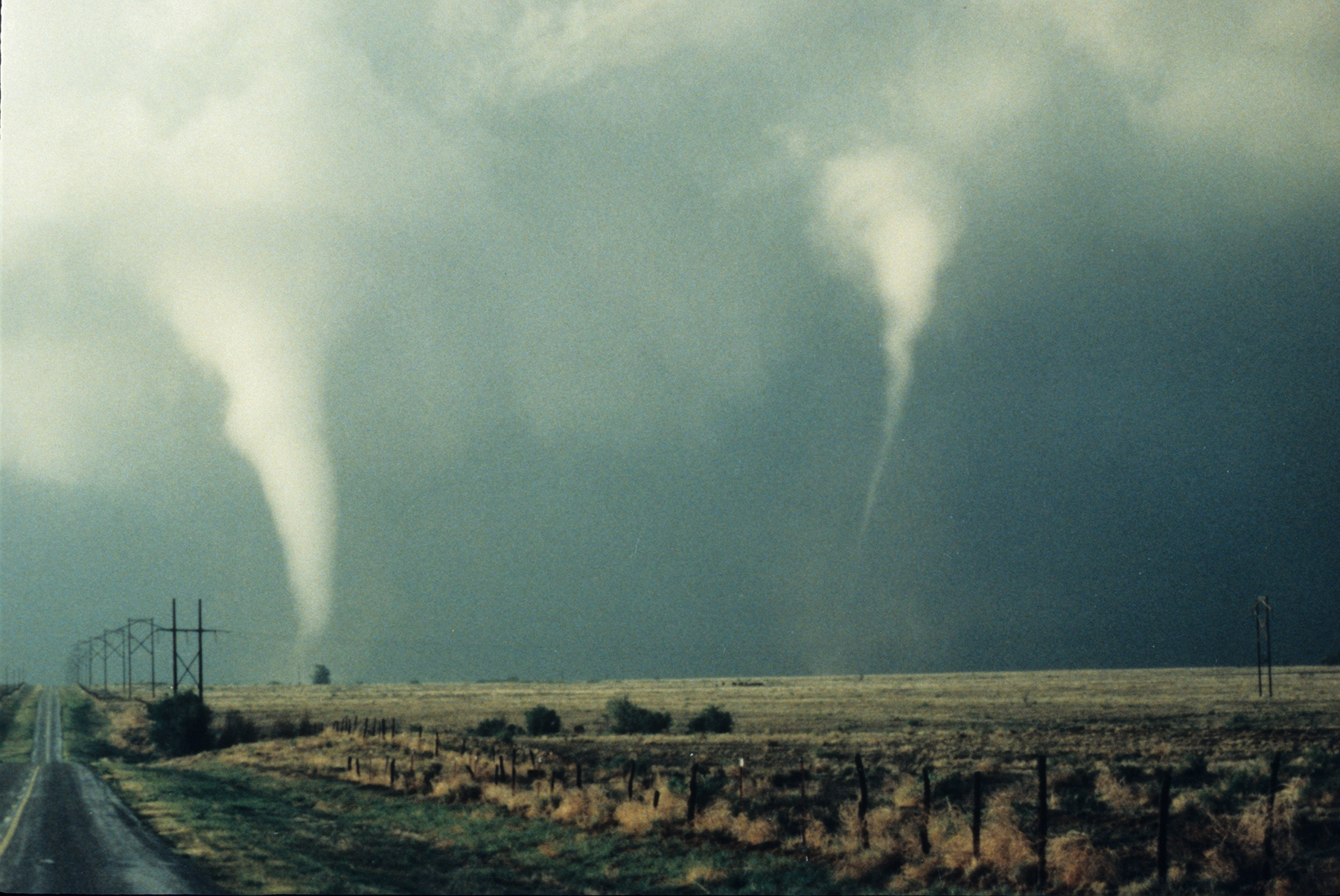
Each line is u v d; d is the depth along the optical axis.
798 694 152.25
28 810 28.50
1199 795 22.97
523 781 37.94
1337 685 131.50
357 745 57.50
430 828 29.30
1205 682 149.25
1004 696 125.88
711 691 186.38
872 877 20.52
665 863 23.08
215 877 17.97
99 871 18.17
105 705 141.25
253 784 41.94
